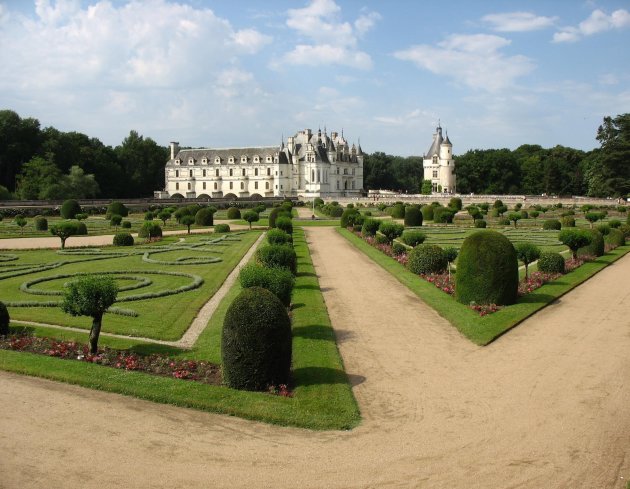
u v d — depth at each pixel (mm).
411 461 13453
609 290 33406
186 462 13273
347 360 21016
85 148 164500
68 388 17672
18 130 146875
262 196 192750
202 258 46906
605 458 13500
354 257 49125
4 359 19734
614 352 21625
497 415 16016
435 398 17344
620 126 146000
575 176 192875
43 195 128000
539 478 12648
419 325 25859
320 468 13117
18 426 14938
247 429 15109
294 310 27578
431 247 38344
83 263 44094
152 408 16312
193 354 21062
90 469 12859
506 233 67875
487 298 28359
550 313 27828
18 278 37188
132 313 27094
